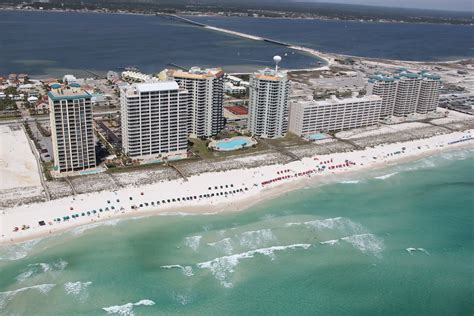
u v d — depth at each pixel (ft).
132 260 620.08
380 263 649.61
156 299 557.74
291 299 574.15
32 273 583.99
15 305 533.55
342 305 570.87
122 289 569.23
